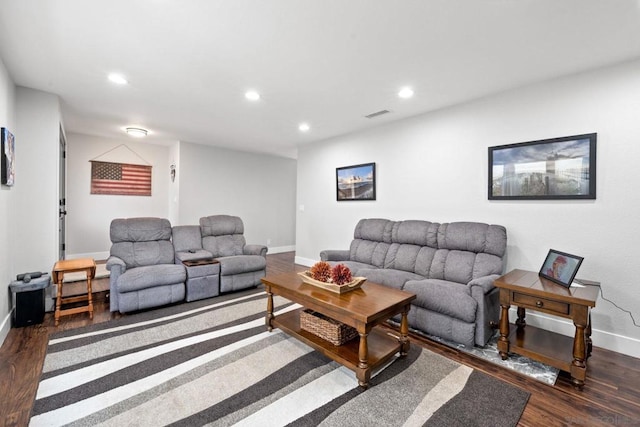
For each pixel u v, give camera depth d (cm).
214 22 192
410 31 201
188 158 563
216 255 420
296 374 203
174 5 175
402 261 348
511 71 258
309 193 552
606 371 212
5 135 242
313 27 197
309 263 550
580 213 260
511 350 224
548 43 213
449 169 349
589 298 191
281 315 280
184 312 317
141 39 212
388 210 418
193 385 189
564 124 267
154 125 442
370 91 304
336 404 173
